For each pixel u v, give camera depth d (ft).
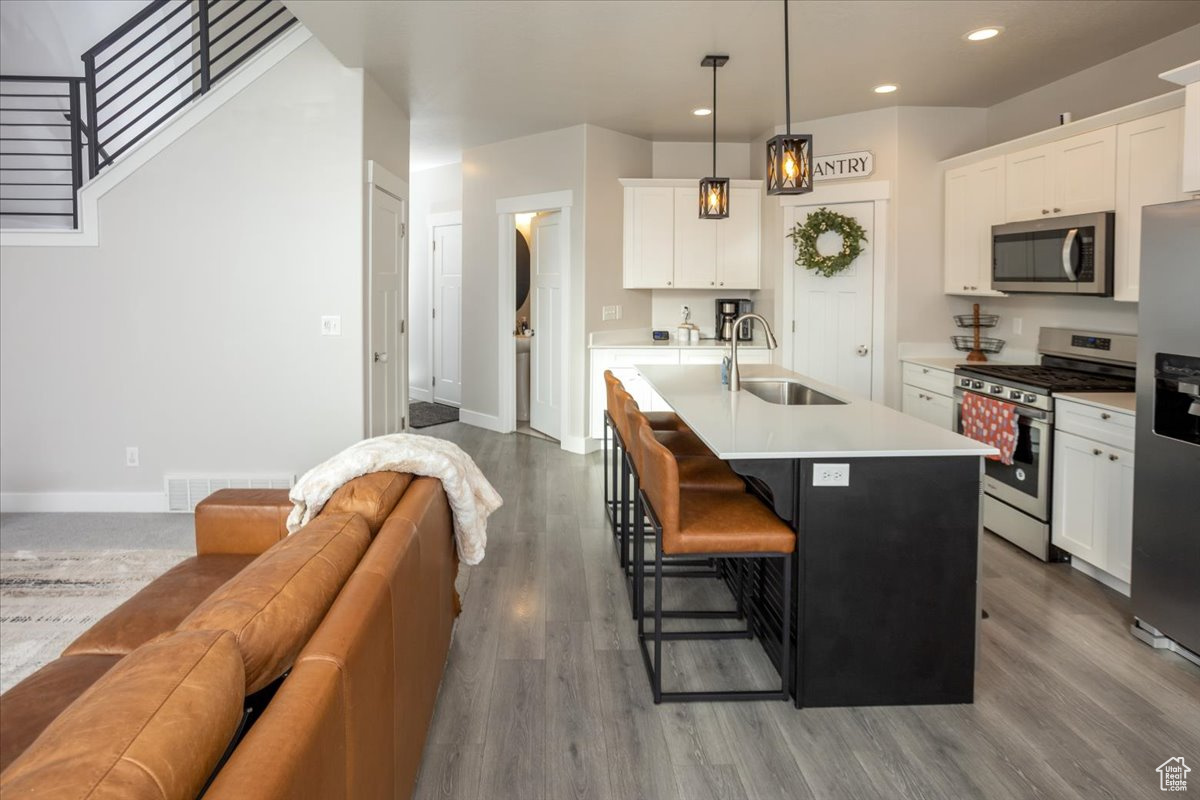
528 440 23.34
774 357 21.38
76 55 20.08
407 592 6.08
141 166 15.20
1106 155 12.92
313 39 15.29
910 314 18.85
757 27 13.46
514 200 23.04
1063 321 15.83
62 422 15.67
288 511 8.89
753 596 10.30
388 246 17.53
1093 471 11.80
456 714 8.41
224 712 3.44
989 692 8.89
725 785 7.21
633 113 19.57
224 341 15.53
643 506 10.12
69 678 6.11
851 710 8.54
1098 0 12.22
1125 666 9.50
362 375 15.60
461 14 12.85
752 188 22.00
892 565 8.50
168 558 13.10
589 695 8.84
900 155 18.58
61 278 15.37
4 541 13.96
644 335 23.25
